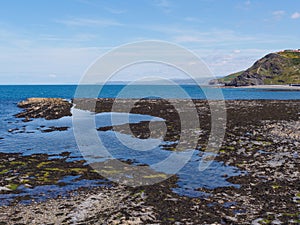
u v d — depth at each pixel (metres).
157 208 14.12
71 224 12.72
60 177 18.91
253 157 22.47
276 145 25.61
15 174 19.48
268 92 126.38
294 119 38.56
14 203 14.97
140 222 12.72
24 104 69.44
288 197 15.28
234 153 23.72
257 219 12.91
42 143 28.88
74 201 15.12
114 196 15.72
